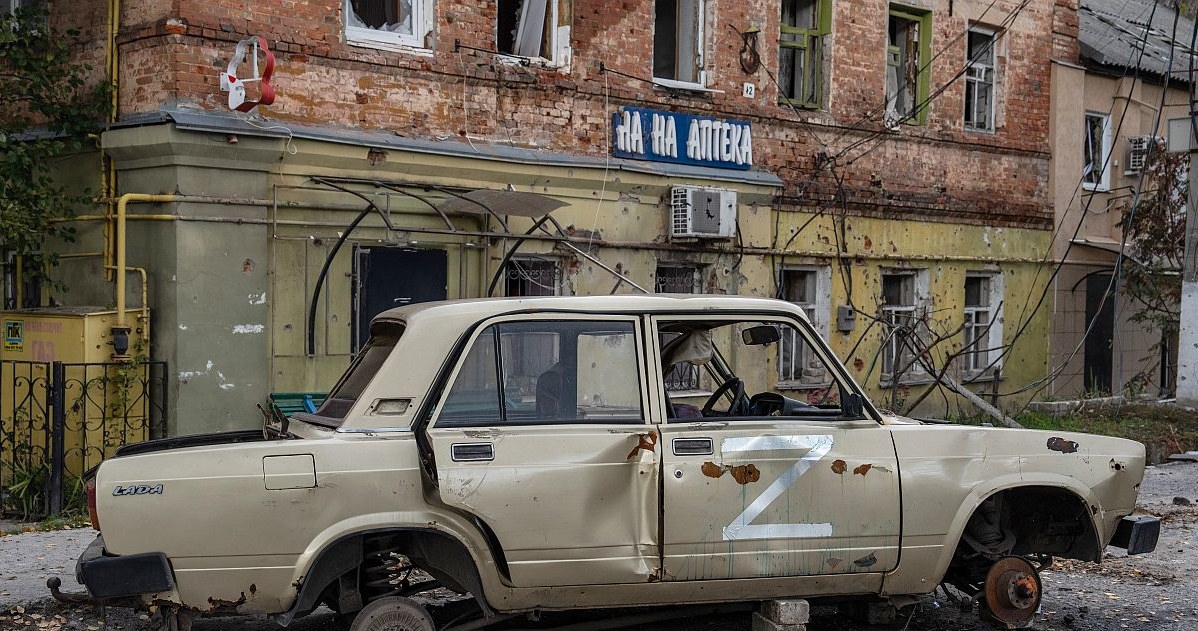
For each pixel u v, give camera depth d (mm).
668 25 14781
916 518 6020
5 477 10688
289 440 5348
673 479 5664
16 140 11055
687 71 14828
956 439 6188
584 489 5559
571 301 5812
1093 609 7309
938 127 17328
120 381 10289
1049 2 18875
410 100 11883
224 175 10578
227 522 5117
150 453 5156
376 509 5316
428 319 5594
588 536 5559
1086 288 19828
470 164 12133
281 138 10719
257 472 5172
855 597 6402
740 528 5750
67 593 6551
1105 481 6430
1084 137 19672
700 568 5711
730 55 14781
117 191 10867
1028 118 18672
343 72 11391
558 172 12898
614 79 13609
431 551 5621
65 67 11430
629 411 5766
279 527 5176
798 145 15570
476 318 5629
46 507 9945
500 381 5617
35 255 11180
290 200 11000
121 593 4977
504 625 6242
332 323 11406
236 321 10688
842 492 5906
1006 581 6449
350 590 5633
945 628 6805
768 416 5992
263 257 10867
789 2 16031
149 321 10523
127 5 10828
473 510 5379
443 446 5406
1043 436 6398
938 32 17234
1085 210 18297
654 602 5754
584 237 13250
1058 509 6730
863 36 16281
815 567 5875
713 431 5801
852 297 16281
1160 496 11820
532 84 12828
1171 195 19188
